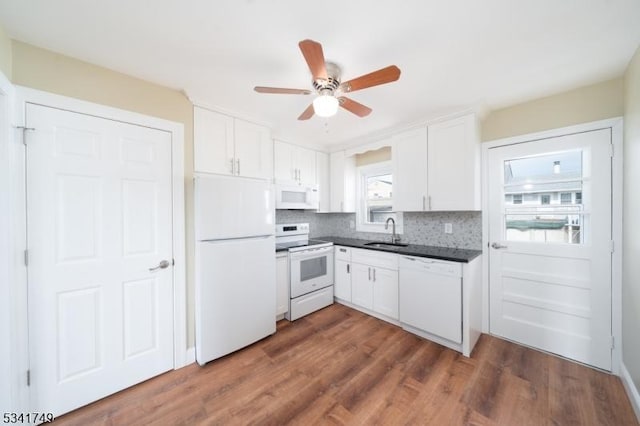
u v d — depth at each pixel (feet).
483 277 8.06
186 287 6.70
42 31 4.42
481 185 8.07
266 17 4.11
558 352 6.81
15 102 4.58
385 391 5.55
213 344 6.66
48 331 4.89
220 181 6.84
